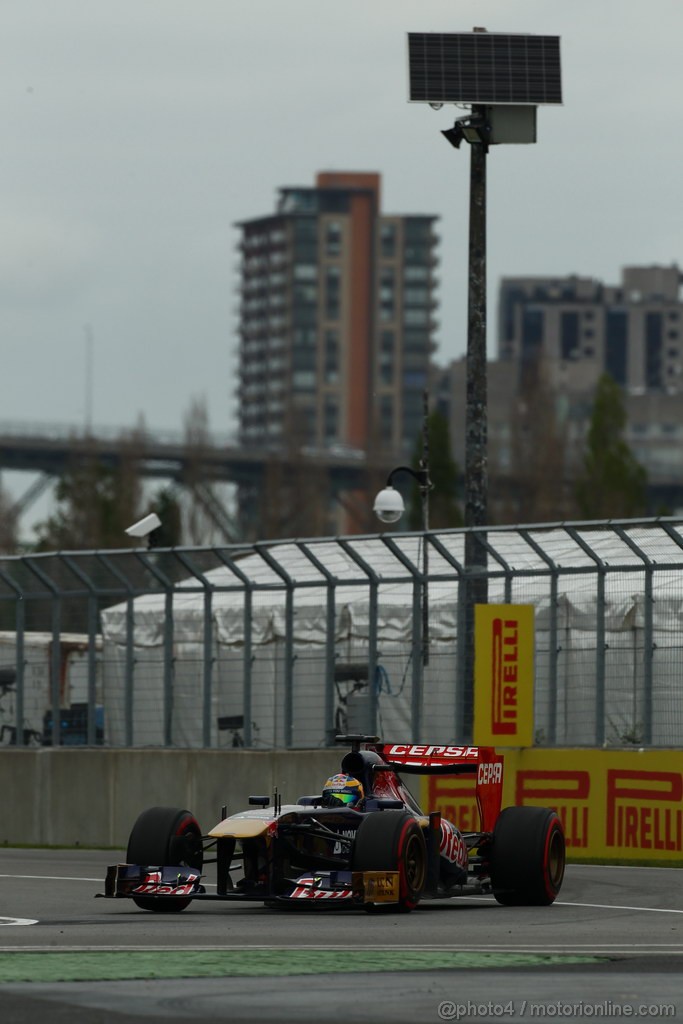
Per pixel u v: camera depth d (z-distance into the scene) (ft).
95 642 335.67
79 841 334.44
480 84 290.97
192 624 326.85
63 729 342.44
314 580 308.81
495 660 277.23
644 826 266.36
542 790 278.26
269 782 309.83
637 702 274.36
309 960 137.18
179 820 185.88
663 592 272.10
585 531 278.67
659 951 146.00
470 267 287.28
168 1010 112.06
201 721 324.39
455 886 190.80
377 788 193.26
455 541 297.33
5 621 348.18
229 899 177.78
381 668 302.25
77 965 133.69
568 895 209.15
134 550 327.47
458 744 288.92
